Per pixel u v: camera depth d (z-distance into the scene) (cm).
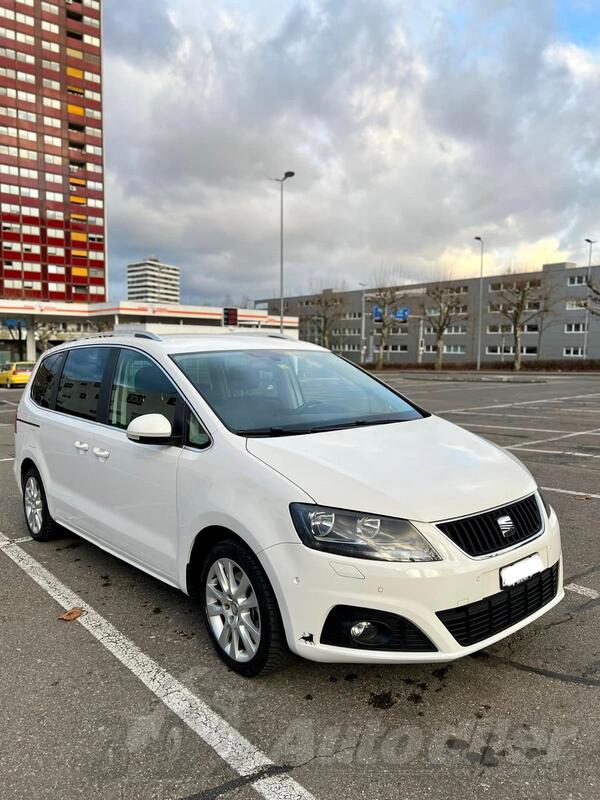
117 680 288
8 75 7288
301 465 272
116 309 4809
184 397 330
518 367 5369
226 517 277
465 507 260
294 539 251
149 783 218
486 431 1181
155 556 336
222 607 299
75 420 427
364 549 243
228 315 3516
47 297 7744
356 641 245
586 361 5038
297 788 215
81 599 383
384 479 266
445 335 6900
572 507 602
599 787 214
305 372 403
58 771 225
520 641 324
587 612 359
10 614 362
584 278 5578
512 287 6044
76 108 7806
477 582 250
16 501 647
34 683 285
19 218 7494
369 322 7662
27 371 2977
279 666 274
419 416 387
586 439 1067
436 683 283
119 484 366
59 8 7588
